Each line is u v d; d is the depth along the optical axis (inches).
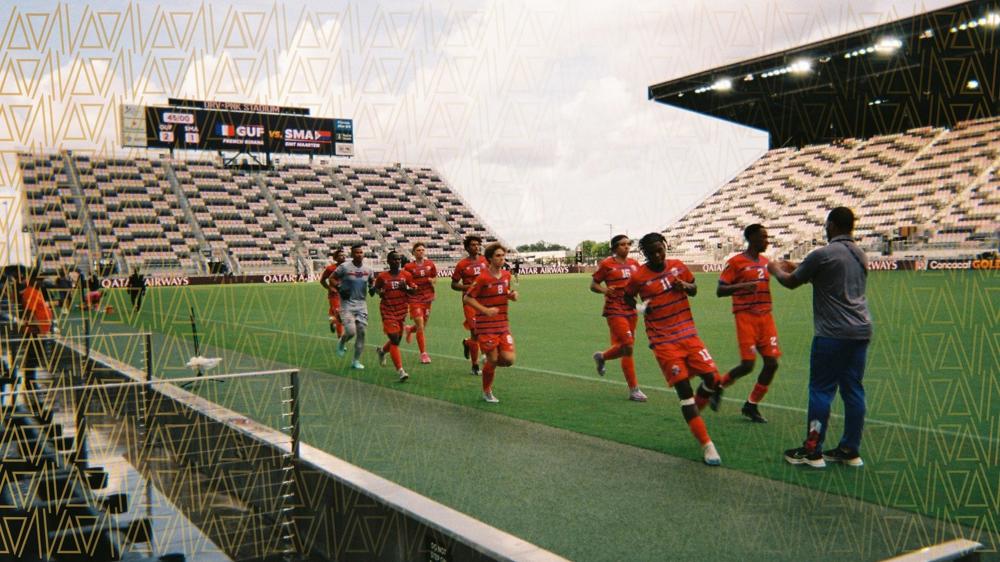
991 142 1450.5
